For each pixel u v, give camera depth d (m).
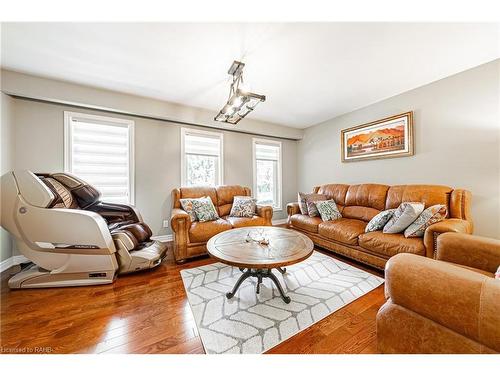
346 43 1.80
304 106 3.31
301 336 1.23
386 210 2.40
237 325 1.33
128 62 2.05
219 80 2.44
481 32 1.67
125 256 2.03
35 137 2.45
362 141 3.32
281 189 4.60
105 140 2.88
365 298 1.64
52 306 1.53
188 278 2.01
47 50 1.85
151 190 3.17
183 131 3.42
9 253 2.25
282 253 1.54
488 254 1.18
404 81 2.50
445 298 0.75
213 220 2.82
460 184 2.29
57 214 1.79
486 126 2.11
